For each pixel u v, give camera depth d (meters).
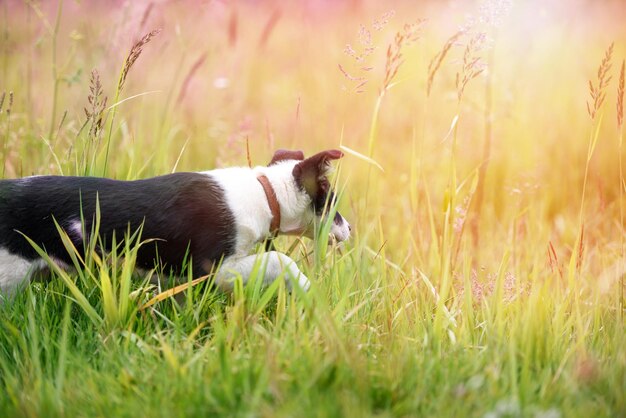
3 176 6.86
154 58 9.98
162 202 5.63
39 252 5.27
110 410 4.17
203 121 10.48
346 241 6.66
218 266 5.72
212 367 4.43
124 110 9.04
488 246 7.86
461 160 9.70
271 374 4.12
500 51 11.37
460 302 6.01
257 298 5.24
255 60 12.95
